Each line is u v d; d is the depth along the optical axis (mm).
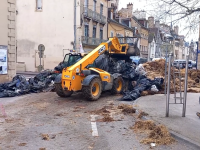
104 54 12312
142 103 9859
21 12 30719
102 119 7816
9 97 11711
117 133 6508
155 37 56188
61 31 29375
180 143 5824
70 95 11719
